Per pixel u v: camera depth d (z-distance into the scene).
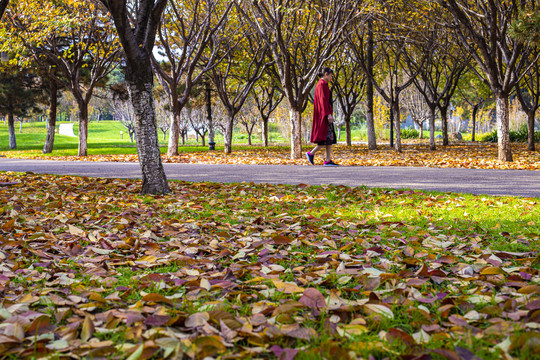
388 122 52.06
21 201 6.13
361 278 2.52
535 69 20.38
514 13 12.49
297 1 13.57
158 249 3.50
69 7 16.47
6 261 3.07
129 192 7.49
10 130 36.44
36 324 1.87
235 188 7.45
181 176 10.01
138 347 1.62
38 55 20.52
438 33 17.89
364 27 18.58
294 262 3.12
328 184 7.96
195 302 2.27
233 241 3.82
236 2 14.80
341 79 30.70
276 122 48.62
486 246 3.50
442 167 12.23
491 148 23.83
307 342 1.75
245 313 2.10
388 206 5.56
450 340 1.73
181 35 18.53
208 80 26.67
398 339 1.74
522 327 1.82
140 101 7.15
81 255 3.32
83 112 20.61
